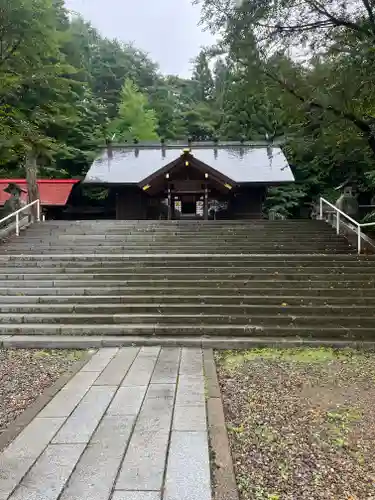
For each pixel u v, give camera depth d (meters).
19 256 9.33
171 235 11.62
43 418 3.65
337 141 9.10
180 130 31.11
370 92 7.20
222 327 6.71
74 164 24.77
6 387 4.55
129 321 7.03
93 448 3.10
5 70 9.42
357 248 10.56
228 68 9.80
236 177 17.95
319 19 7.93
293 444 3.28
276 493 2.62
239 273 8.60
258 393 4.39
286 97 8.62
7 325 6.88
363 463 3.00
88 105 27.72
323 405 4.07
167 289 7.91
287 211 22.64
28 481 2.66
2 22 8.78
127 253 10.55
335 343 6.30
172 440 3.23
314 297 7.55
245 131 23.78
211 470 2.82
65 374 4.95
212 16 8.28
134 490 2.56
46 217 19.69
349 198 13.27
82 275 8.56
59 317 7.06
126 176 18.48
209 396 4.20
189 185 17.14
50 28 10.87
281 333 6.66
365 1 7.34
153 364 5.35
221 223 12.59
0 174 22.98
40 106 13.29
